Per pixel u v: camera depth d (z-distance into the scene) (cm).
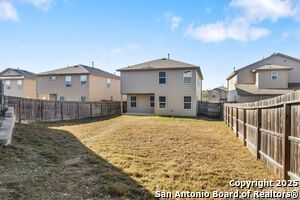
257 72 2606
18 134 756
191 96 2211
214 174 499
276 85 2558
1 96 968
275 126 489
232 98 3081
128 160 588
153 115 2208
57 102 1573
